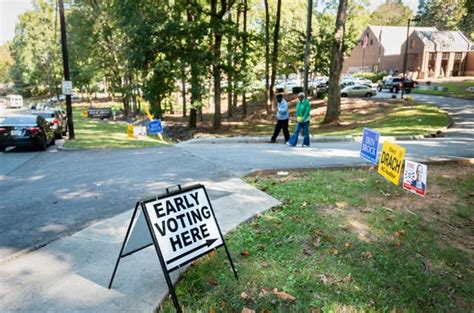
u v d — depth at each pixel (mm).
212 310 3242
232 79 24922
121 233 4922
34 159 12055
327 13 39094
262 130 24234
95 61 42625
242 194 6324
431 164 8773
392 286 3814
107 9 32812
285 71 34750
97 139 17031
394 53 63094
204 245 3537
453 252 4535
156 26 21734
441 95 37406
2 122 13906
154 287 3602
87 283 3686
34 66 67625
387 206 5758
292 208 5574
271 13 36406
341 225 4973
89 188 7402
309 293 3555
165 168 8984
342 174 7527
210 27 22578
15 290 3607
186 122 31672
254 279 3740
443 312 3555
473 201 6137
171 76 22844
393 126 19281
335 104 23344
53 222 5480
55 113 19734
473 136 15688
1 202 6711
